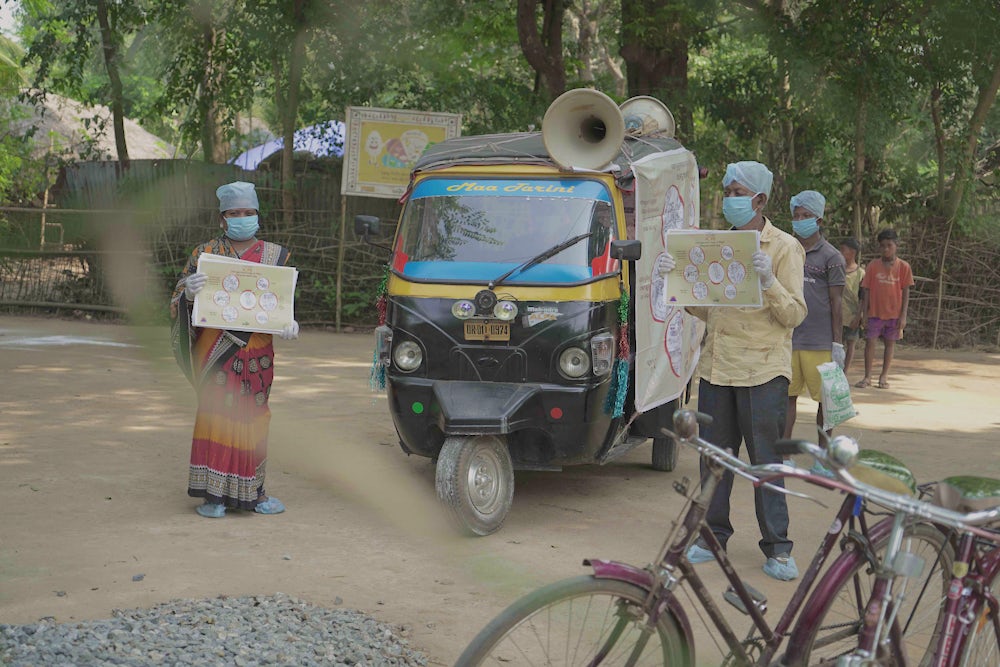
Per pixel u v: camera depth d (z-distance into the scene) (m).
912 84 18.23
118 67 19.48
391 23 18.48
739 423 6.10
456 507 6.50
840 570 3.76
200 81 19.23
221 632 4.68
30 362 12.82
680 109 18.31
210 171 18.16
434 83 18.97
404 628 5.07
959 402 12.12
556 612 3.38
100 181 18.78
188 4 18.59
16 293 18.30
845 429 10.35
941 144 18.19
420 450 7.23
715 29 20.70
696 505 3.54
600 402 7.03
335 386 11.82
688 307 6.23
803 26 18.09
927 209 18.09
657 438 8.37
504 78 19.34
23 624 4.84
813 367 8.08
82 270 18.19
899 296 12.98
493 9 18.88
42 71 19.97
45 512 6.84
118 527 6.60
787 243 6.04
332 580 5.76
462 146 8.15
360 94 18.72
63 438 8.89
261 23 18.19
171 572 5.77
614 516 7.23
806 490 8.01
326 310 17.56
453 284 7.13
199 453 6.93
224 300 6.71
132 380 11.77
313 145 19.20
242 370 6.87
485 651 3.29
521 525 6.96
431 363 7.11
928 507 3.40
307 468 8.30
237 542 6.39
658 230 7.81
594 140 7.66
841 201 18.48
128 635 4.54
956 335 17.73
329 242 17.70
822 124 18.42
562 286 7.02
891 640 3.78
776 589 5.79
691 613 5.27
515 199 7.40
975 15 17.45
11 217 18.20
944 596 3.90
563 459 7.06
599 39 25.80
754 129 19.17
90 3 19.22
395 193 16.81
